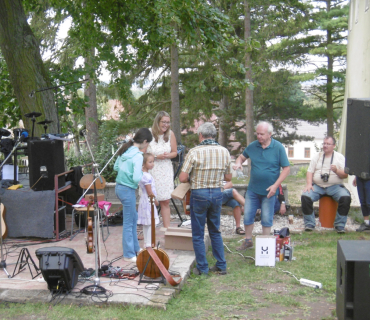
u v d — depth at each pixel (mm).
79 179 6578
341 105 25562
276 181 5379
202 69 17969
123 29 10914
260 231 7129
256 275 4773
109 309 3814
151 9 9609
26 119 8453
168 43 10516
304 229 7059
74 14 10969
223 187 4758
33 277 4461
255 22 18875
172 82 17312
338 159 6742
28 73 8359
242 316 3684
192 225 4770
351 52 9961
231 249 5957
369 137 3842
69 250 4008
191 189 4703
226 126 23031
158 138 5816
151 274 4387
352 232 6758
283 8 17672
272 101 20641
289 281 4574
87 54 12062
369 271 3064
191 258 5105
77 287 4207
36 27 15922
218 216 4789
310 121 22953
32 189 6141
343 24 19969
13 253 5367
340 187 6742
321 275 4707
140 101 20547
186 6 8055
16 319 3652
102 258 5117
